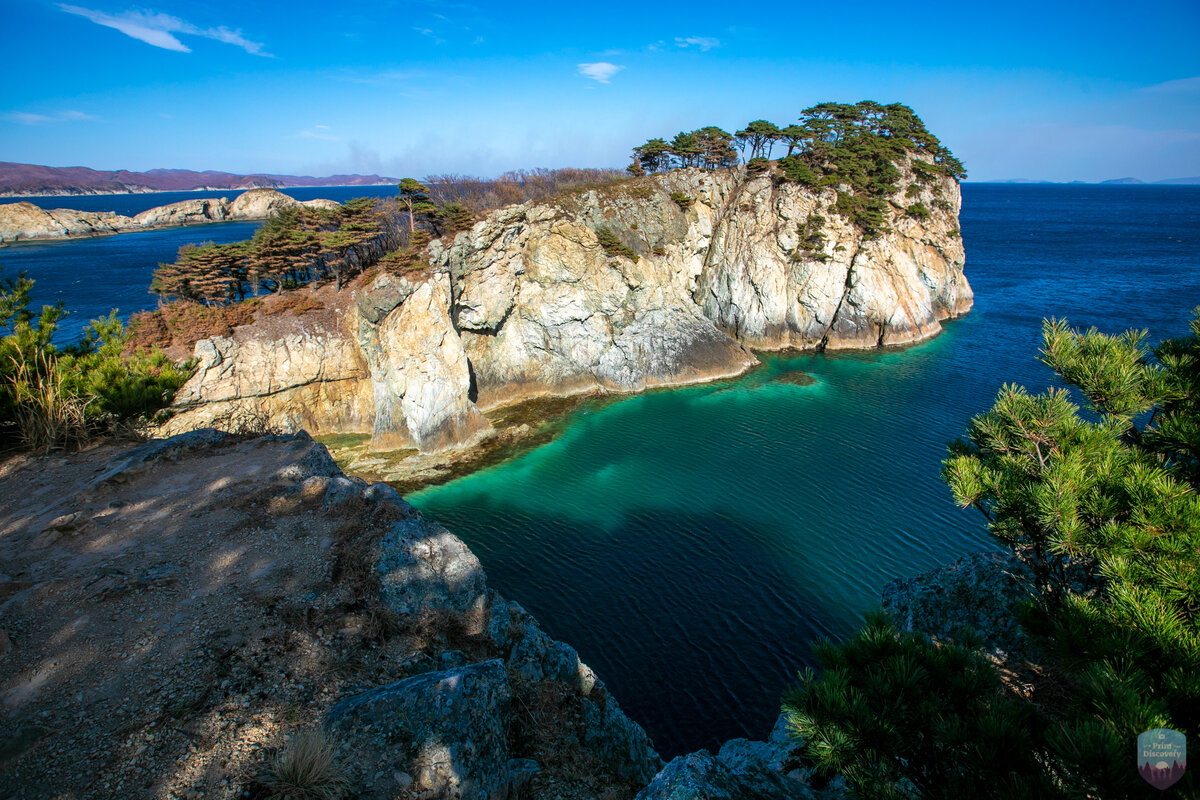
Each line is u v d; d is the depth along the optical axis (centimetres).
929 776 775
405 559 1316
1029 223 19288
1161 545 825
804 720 797
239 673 1008
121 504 1470
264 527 1406
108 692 945
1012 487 1083
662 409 5431
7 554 1265
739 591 2886
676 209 6638
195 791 807
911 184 7938
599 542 3344
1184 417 1048
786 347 7175
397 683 991
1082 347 1213
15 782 793
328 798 804
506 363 5831
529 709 1192
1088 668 768
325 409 4947
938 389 5544
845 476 3966
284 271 5259
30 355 1933
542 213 5741
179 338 4459
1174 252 12619
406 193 5353
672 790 876
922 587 1634
